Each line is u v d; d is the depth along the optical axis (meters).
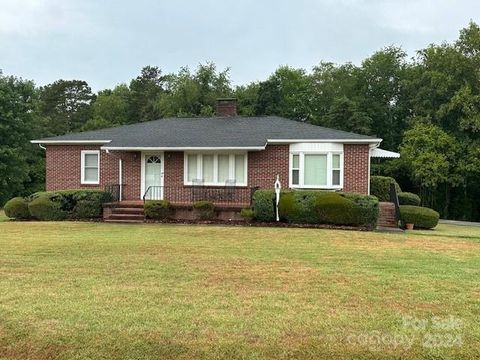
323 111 48.56
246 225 16.17
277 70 51.34
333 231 14.42
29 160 41.38
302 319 5.36
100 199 18.23
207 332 4.96
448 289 6.78
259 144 18.12
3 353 4.75
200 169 19.72
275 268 8.26
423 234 14.84
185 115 47.12
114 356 4.59
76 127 59.44
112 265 8.38
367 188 18.22
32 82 41.69
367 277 7.55
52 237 12.51
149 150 19.50
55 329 5.07
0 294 6.35
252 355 4.50
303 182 18.73
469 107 32.78
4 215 22.14
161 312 5.58
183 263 8.63
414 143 33.59
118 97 60.19
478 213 36.31
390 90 45.19
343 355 4.50
